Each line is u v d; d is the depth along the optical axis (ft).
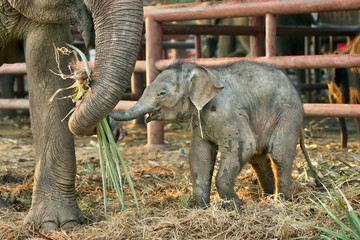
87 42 12.07
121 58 10.43
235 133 12.79
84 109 10.34
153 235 11.35
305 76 46.14
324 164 18.60
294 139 13.61
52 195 12.47
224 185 12.76
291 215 12.00
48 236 11.66
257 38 33.35
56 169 12.54
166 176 18.02
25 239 11.66
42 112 12.63
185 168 19.47
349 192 13.83
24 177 17.99
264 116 13.51
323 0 20.20
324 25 52.90
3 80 38.83
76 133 10.68
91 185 16.70
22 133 32.48
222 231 11.31
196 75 12.51
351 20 52.29
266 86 13.51
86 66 10.65
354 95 24.84
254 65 13.79
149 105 12.73
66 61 12.80
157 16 23.68
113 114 12.41
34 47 12.64
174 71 13.01
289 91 13.66
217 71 13.43
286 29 34.17
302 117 14.15
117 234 11.43
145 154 23.40
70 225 12.26
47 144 12.58
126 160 21.83
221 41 51.06
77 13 11.86
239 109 13.06
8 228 11.96
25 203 14.75
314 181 15.70
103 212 13.47
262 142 13.64
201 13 22.71
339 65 20.22
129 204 14.10
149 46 23.91
